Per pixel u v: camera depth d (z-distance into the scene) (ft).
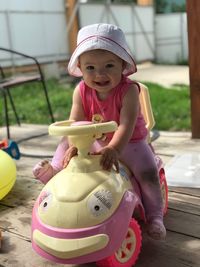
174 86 20.95
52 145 8.30
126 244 3.63
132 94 4.01
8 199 5.54
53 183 3.60
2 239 4.39
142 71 31.12
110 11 34.35
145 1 38.99
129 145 4.13
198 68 7.57
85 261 3.28
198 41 7.48
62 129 3.41
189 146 7.42
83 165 3.58
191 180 5.70
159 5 41.91
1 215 5.04
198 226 4.47
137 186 4.14
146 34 39.65
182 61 38.99
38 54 27.81
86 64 3.91
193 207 4.97
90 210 3.34
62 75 28.68
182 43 39.88
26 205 5.30
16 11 26.08
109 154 3.62
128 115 3.94
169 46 40.63
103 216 3.35
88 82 3.99
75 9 29.84
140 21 38.63
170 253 3.93
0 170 5.27
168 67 34.40
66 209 3.36
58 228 3.34
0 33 25.22
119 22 35.83
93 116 4.25
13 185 5.77
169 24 40.19
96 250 3.27
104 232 3.31
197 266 3.69
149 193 4.09
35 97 18.39
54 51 28.96
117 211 3.45
